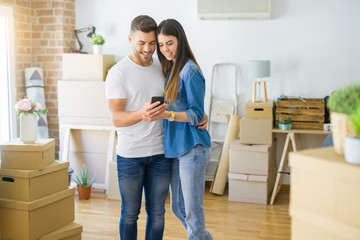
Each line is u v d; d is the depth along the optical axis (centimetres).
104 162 520
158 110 245
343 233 109
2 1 516
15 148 299
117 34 567
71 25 572
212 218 429
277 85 525
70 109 516
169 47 258
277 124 491
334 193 111
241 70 535
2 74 529
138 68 275
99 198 493
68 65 516
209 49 542
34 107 311
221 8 509
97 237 376
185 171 266
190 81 256
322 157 116
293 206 122
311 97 517
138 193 281
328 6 503
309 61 514
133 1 558
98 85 506
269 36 522
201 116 259
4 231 304
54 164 315
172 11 548
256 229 400
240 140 482
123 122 262
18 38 545
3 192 304
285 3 513
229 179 486
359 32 498
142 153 274
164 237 379
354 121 110
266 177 470
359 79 502
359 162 107
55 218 317
